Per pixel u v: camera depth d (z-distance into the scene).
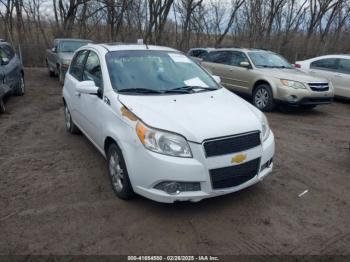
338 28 27.91
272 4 26.34
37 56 21.14
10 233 3.30
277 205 3.94
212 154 3.34
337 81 10.80
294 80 8.55
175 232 3.36
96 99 4.45
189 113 3.63
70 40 14.30
